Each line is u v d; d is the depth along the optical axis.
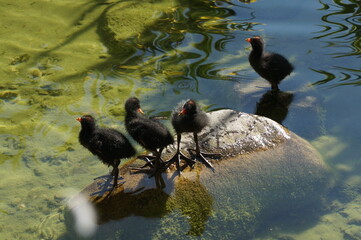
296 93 9.40
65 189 7.15
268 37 11.50
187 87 9.71
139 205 6.15
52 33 11.88
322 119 8.70
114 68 10.41
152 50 11.09
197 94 9.47
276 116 8.73
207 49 11.07
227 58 10.75
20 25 12.17
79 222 6.13
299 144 7.41
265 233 6.48
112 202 6.25
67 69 10.37
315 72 10.16
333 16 12.41
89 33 11.91
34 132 8.42
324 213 6.82
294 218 6.73
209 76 10.07
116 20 12.43
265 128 7.40
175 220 6.03
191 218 6.09
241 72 10.24
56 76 10.12
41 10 13.00
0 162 7.72
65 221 6.40
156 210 6.09
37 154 7.92
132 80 9.98
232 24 12.18
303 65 10.41
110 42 11.49
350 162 7.71
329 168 7.46
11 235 6.33
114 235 5.93
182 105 6.98
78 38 11.67
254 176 6.68
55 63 10.59
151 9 13.05
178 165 6.59
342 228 6.54
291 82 9.83
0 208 6.78
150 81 9.94
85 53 11.01
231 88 9.63
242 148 6.99
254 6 13.14
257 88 9.62
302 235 6.46
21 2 13.45
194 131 6.46
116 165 6.44
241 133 7.25
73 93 9.54
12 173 7.49
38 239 6.25
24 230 6.41
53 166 7.68
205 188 6.34
